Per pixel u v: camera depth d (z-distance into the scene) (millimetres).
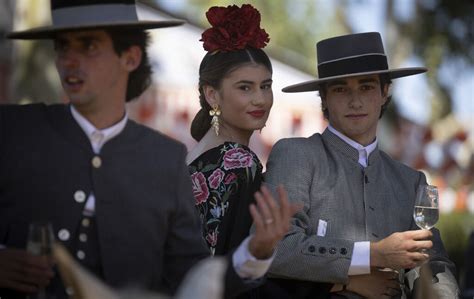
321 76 10398
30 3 26266
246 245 7852
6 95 28016
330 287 9820
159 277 7922
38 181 7656
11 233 7648
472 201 29750
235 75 10367
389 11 35219
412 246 9531
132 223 7766
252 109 10398
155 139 8000
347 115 10188
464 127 33375
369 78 10242
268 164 10156
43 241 7293
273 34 52156
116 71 7812
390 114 31406
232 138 10500
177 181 7957
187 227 8023
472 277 14078
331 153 10203
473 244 14188
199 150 10414
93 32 7715
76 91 7699
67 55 7719
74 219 7676
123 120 7902
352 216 10000
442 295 10023
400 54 34906
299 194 9883
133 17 7871
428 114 34531
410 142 31203
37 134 7734
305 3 52656
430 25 34250
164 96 24266
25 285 7348
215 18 10430
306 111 24688
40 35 7859
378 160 10305
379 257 9586
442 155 30703
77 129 7777
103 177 7734
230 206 9961
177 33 24859
